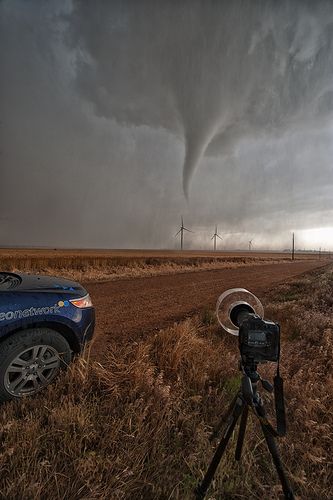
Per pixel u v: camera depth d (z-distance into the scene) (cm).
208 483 170
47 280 376
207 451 219
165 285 1349
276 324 162
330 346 430
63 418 237
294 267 3734
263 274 2270
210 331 556
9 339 282
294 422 266
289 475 204
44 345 304
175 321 673
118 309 795
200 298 1006
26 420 246
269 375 351
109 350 452
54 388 299
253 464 215
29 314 297
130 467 204
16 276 371
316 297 852
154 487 188
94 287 1198
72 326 339
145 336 544
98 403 281
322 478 212
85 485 182
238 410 167
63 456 207
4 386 272
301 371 345
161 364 371
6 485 181
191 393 307
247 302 237
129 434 227
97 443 228
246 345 164
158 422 245
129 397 287
